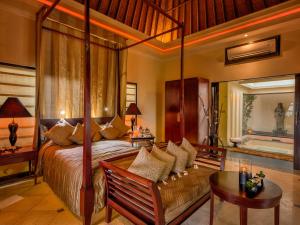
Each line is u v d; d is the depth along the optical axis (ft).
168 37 19.81
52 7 9.82
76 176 7.35
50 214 7.63
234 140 21.86
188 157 9.10
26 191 9.59
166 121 19.48
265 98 27.99
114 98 16.33
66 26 12.76
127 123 18.51
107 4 14.96
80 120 13.55
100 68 15.26
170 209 5.73
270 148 23.11
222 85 21.59
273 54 14.38
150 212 5.59
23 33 11.69
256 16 13.08
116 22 14.76
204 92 17.58
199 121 16.97
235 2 15.12
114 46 16.06
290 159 16.38
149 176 6.93
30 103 12.09
